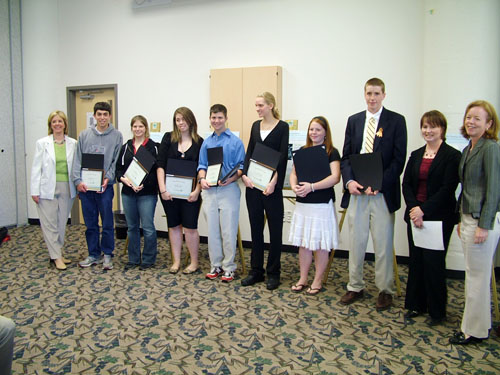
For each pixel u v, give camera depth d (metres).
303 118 4.12
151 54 4.82
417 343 2.21
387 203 2.61
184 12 4.59
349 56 3.91
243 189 4.40
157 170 3.39
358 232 2.71
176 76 4.71
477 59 3.23
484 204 2.02
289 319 2.52
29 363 2.00
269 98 2.99
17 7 5.28
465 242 2.14
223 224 3.18
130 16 4.89
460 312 2.64
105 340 2.24
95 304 2.76
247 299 2.85
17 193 5.43
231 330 2.37
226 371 1.93
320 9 3.98
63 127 3.57
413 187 2.53
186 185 3.25
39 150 3.49
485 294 2.12
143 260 3.59
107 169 3.50
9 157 5.30
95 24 5.09
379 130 2.64
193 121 3.32
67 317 2.55
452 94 3.30
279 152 2.95
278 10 4.15
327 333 2.33
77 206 5.56
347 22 3.89
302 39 4.07
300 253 3.02
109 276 3.36
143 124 3.44
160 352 2.11
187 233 3.39
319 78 4.04
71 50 5.26
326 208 2.82
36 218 5.55
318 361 2.02
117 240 4.66
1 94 5.17
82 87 5.24
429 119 2.40
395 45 3.74
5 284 3.16
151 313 2.61
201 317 2.55
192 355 2.08
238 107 4.20
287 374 1.90
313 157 2.80
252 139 3.12
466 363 1.99
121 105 5.04
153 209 3.52
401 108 3.75
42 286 3.12
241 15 4.31
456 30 3.26
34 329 2.38
